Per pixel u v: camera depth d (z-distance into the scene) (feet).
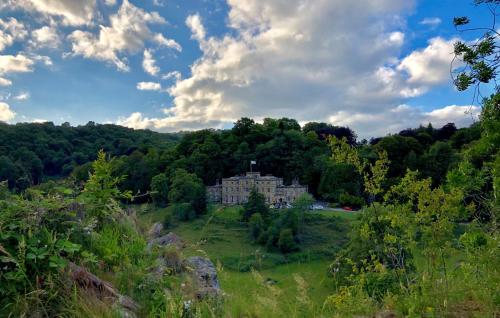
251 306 12.73
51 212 13.53
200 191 219.61
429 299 12.17
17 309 9.82
